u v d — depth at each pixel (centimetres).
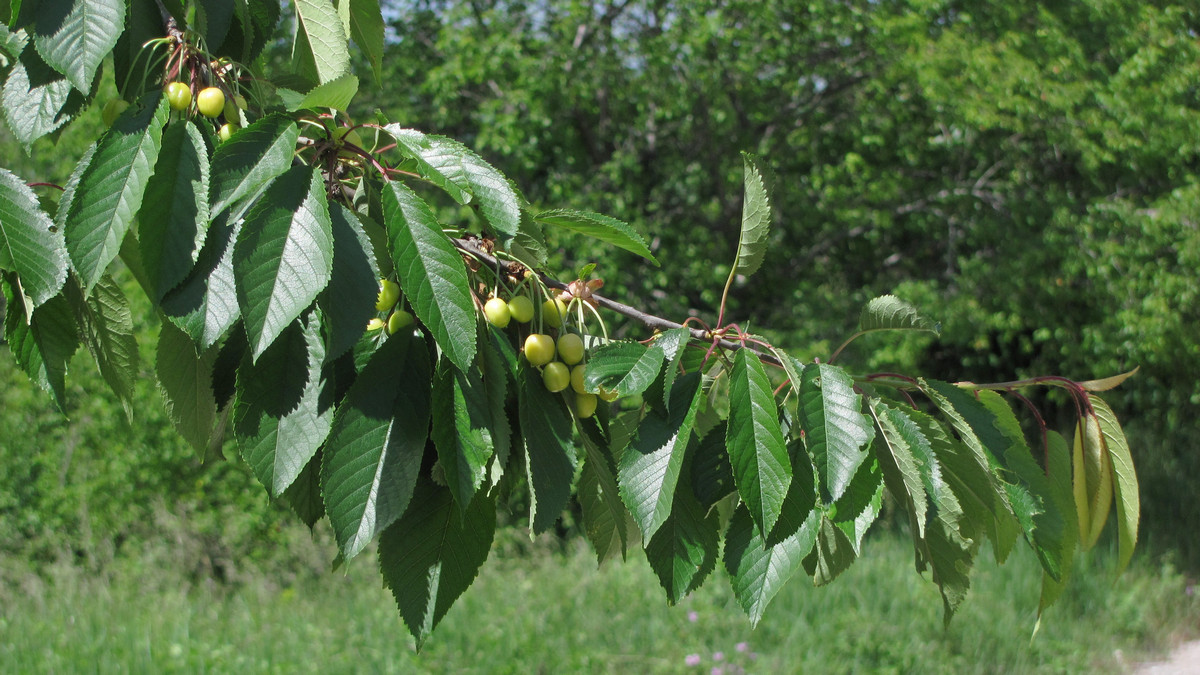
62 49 103
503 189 106
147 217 94
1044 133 1132
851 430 106
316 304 101
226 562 718
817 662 546
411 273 95
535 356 112
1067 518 131
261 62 145
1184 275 1032
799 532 109
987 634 614
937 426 114
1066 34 1132
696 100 1123
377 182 116
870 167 1156
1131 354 1023
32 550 732
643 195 1148
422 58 1148
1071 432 1144
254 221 91
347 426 98
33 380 116
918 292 1101
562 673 530
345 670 521
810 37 1131
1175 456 1073
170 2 124
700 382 113
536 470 108
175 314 92
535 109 1030
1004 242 1123
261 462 97
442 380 101
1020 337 1124
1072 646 616
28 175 759
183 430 116
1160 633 655
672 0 1109
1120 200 1083
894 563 724
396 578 106
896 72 1070
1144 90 1031
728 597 639
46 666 497
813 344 1074
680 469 115
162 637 559
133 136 98
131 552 735
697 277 1105
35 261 101
